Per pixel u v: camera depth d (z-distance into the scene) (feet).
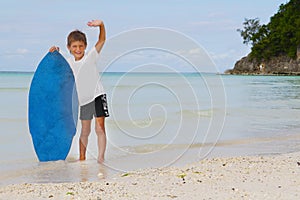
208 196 10.74
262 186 11.68
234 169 13.92
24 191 11.53
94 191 11.41
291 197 10.62
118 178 13.08
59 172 14.21
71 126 16.08
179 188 11.53
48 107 16.21
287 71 221.46
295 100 42.70
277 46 225.97
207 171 13.66
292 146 18.99
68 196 11.00
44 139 16.11
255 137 21.01
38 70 16.40
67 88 16.03
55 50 16.46
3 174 13.89
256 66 235.81
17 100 37.32
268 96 48.37
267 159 15.70
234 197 10.63
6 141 19.44
